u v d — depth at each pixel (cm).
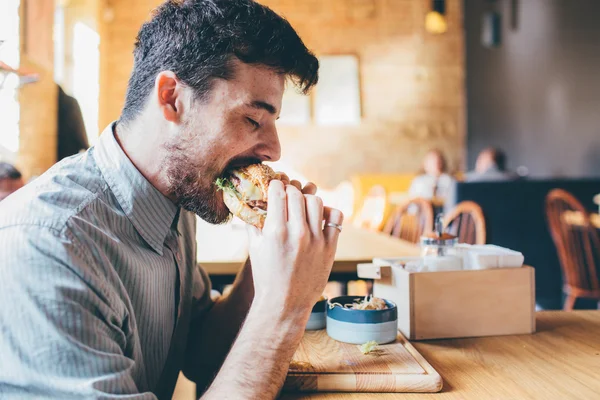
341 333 103
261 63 87
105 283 77
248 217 92
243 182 95
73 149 494
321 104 702
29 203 78
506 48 662
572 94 539
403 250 205
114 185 90
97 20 589
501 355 99
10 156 373
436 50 712
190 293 114
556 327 117
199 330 123
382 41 706
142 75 91
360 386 85
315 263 87
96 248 78
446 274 109
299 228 85
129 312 84
